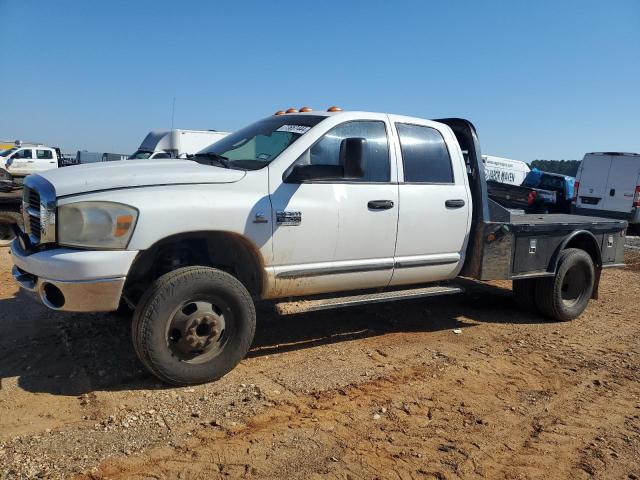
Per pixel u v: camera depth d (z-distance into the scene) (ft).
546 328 21.45
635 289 30.32
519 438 12.39
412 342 18.69
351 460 11.02
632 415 13.89
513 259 20.13
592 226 23.04
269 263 15.06
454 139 19.22
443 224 18.43
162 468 10.33
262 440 11.54
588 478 10.93
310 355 16.81
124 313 18.61
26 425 11.64
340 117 16.74
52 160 83.66
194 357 13.99
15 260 14.33
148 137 64.90
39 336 16.87
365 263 16.84
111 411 12.42
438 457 11.35
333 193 15.97
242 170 14.96
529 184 81.56
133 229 12.97
